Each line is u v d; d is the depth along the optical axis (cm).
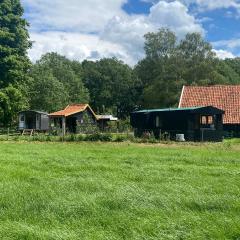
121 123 6531
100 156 2342
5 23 6538
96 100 12131
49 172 1658
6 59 6253
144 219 895
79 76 12262
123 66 12375
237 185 1335
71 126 6656
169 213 949
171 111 4328
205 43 9406
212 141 4166
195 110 4156
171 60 9456
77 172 1653
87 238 775
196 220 880
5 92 6162
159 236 785
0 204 1041
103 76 12038
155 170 1706
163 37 9981
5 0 6544
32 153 2564
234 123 5272
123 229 833
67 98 9419
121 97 12019
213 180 1442
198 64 9181
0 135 4956
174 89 9056
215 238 775
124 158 2223
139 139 3881
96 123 7094
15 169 1712
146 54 10100
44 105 8700
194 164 2012
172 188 1236
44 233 796
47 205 1010
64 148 3011
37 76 8844
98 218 909
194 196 1113
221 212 962
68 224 876
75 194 1130
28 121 6725
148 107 9438
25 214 955
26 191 1188
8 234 792
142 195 1102
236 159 2197
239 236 780
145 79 10700
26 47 6725
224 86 5881
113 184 1312
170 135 4316
